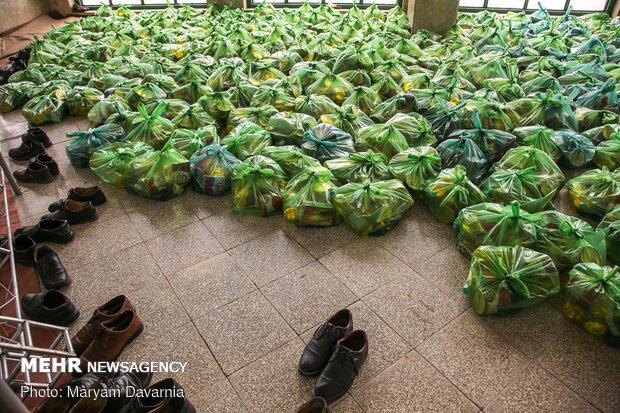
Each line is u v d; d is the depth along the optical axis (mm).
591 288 2182
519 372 2043
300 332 2248
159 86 4785
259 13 8164
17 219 3127
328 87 4574
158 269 2672
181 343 2188
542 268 2287
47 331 2256
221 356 2119
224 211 3229
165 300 2443
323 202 2939
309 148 3525
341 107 4258
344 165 3229
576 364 2082
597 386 1979
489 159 3525
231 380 2006
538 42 6387
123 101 4508
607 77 4961
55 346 2061
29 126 4570
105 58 6055
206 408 1889
